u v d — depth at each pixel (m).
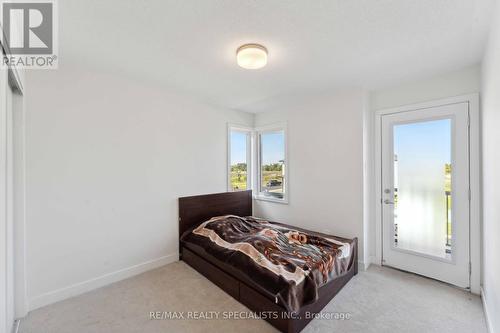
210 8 1.39
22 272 1.86
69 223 2.17
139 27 1.58
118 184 2.49
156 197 2.81
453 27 1.59
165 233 2.89
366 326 1.76
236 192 3.77
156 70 2.31
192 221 3.15
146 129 2.71
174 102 2.98
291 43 1.80
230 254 2.22
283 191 3.74
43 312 1.92
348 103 2.86
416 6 1.38
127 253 2.55
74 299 2.12
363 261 2.71
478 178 2.17
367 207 2.84
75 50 1.89
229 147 3.73
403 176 2.67
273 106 3.65
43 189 2.02
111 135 2.43
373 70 2.30
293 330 1.63
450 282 2.35
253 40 1.76
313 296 1.73
